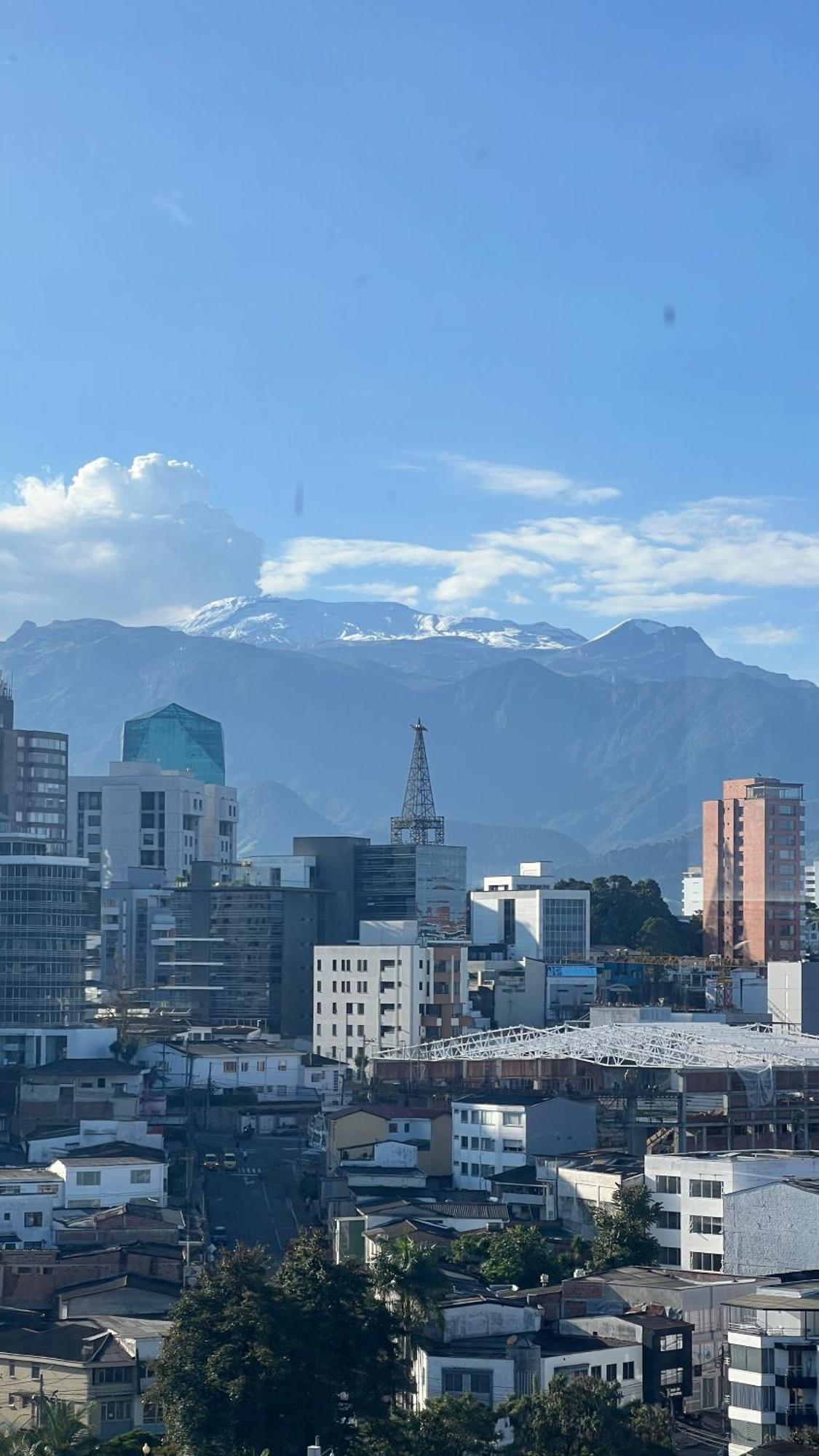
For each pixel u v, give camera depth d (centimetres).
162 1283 16500
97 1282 16688
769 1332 12988
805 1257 16100
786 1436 12681
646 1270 16512
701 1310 14862
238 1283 12988
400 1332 13425
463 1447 12250
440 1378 13525
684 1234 17975
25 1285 16988
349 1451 12300
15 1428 13588
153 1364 12788
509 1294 15300
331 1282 13212
